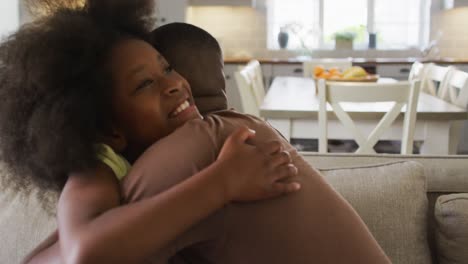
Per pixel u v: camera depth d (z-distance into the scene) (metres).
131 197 0.72
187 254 0.78
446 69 3.64
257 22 6.41
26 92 0.75
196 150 0.74
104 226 0.64
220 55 0.99
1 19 3.48
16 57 0.74
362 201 1.28
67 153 0.73
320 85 2.52
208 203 0.68
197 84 0.94
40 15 0.86
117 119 0.79
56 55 0.73
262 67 5.90
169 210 0.65
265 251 0.73
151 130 0.79
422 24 6.45
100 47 0.77
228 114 0.85
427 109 2.68
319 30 6.56
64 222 0.68
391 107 2.68
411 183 1.31
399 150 3.27
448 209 1.26
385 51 6.35
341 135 2.76
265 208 0.73
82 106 0.74
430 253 1.31
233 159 0.72
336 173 1.36
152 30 0.95
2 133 0.78
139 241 0.63
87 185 0.72
